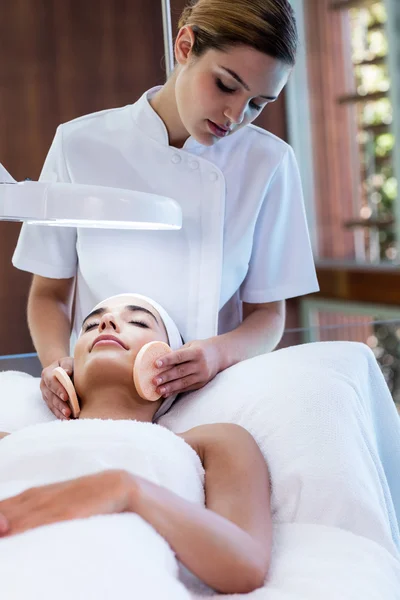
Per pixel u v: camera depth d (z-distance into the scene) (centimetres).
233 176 161
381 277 471
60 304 169
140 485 106
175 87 141
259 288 169
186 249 160
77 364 146
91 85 461
